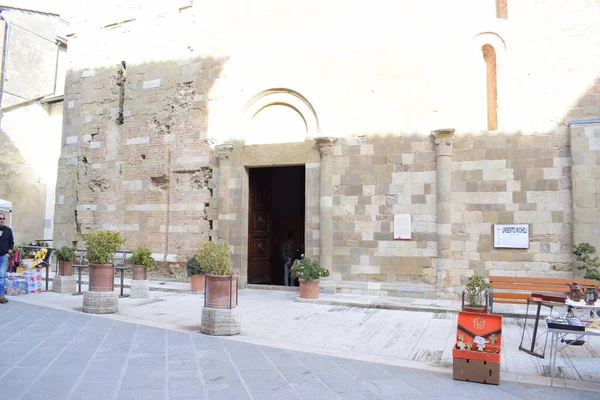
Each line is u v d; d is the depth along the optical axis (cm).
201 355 760
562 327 663
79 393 575
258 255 1748
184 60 1770
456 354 671
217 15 1723
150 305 1282
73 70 2022
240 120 1652
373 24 1513
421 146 1436
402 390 619
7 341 827
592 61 1307
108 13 1945
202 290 1525
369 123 1494
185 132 1748
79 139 1975
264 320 1095
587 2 1323
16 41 2584
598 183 1258
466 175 1383
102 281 1150
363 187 1484
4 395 561
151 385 611
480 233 1359
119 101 1906
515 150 1347
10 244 1250
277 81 1608
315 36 1574
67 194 1983
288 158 1581
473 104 1398
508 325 1080
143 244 1792
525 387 645
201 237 1697
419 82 1454
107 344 817
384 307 1271
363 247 1470
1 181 2505
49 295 1423
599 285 1172
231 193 1647
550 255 1301
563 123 1316
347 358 770
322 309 1255
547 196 1314
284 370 692
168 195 1767
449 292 1360
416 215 1425
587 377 700
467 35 1420
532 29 1360
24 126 2619
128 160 1852
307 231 1534
